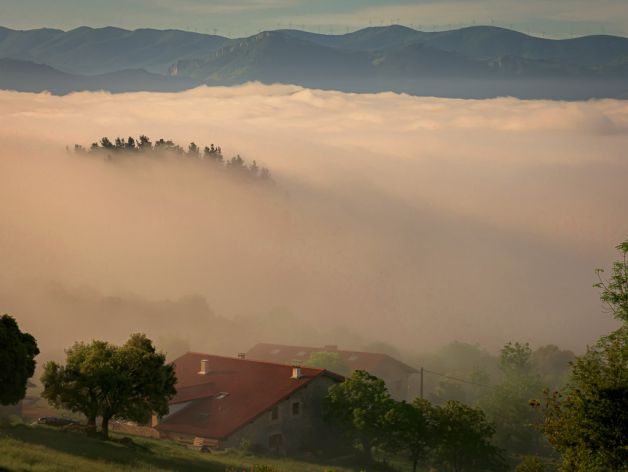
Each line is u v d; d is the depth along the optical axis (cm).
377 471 9656
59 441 7425
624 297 4922
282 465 8969
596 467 4353
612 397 4388
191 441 10081
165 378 8406
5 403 7669
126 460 7062
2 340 7488
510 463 11362
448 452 8856
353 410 9756
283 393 10575
